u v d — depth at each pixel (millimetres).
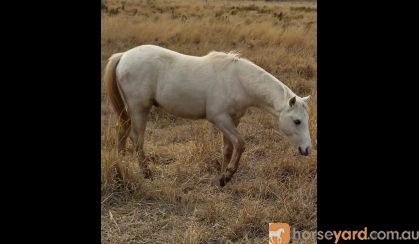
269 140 5668
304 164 4809
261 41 11039
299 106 4164
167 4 19203
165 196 4176
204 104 4496
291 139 4258
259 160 5195
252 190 4383
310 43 10758
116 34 11250
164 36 11289
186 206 4043
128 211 3918
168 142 5785
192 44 10812
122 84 4621
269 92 4336
